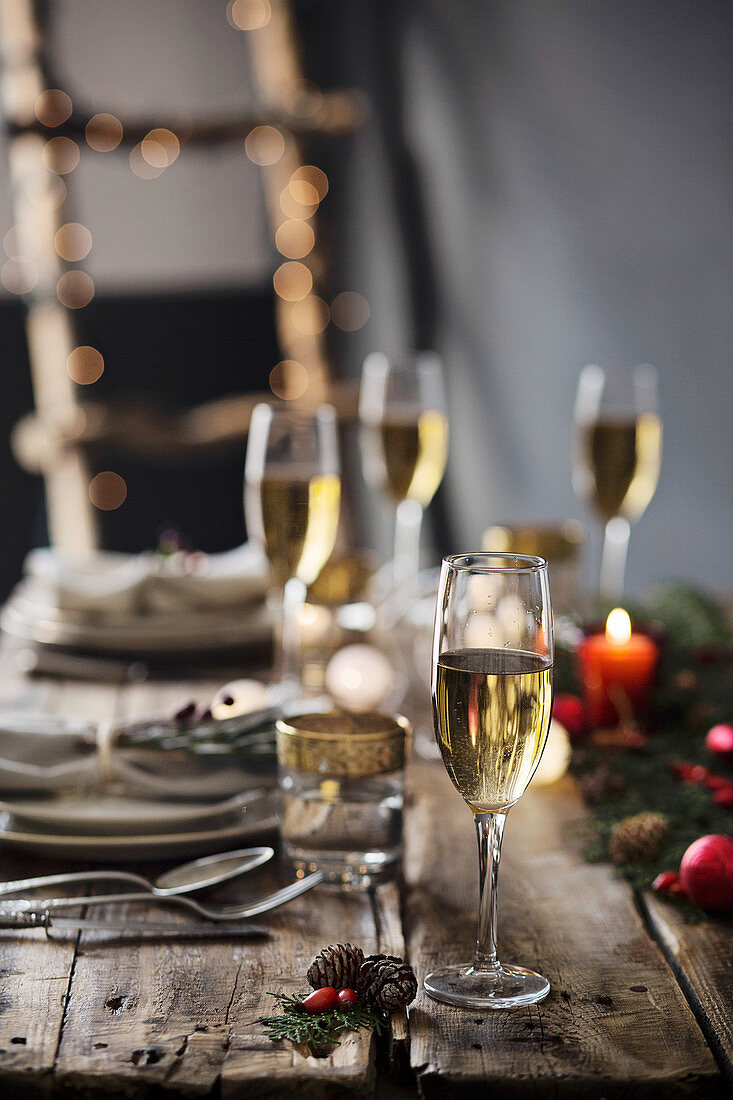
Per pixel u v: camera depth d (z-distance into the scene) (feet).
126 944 3.10
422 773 4.03
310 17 11.58
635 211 9.83
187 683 4.71
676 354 9.68
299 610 4.76
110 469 11.99
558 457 10.55
